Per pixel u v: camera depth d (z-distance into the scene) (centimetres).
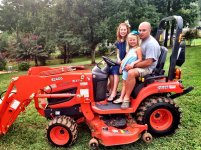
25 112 638
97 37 1864
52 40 1972
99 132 443
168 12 3114
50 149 455
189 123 527
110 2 1820
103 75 476
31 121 580
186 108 608
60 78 471
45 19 2019
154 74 488
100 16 1858
